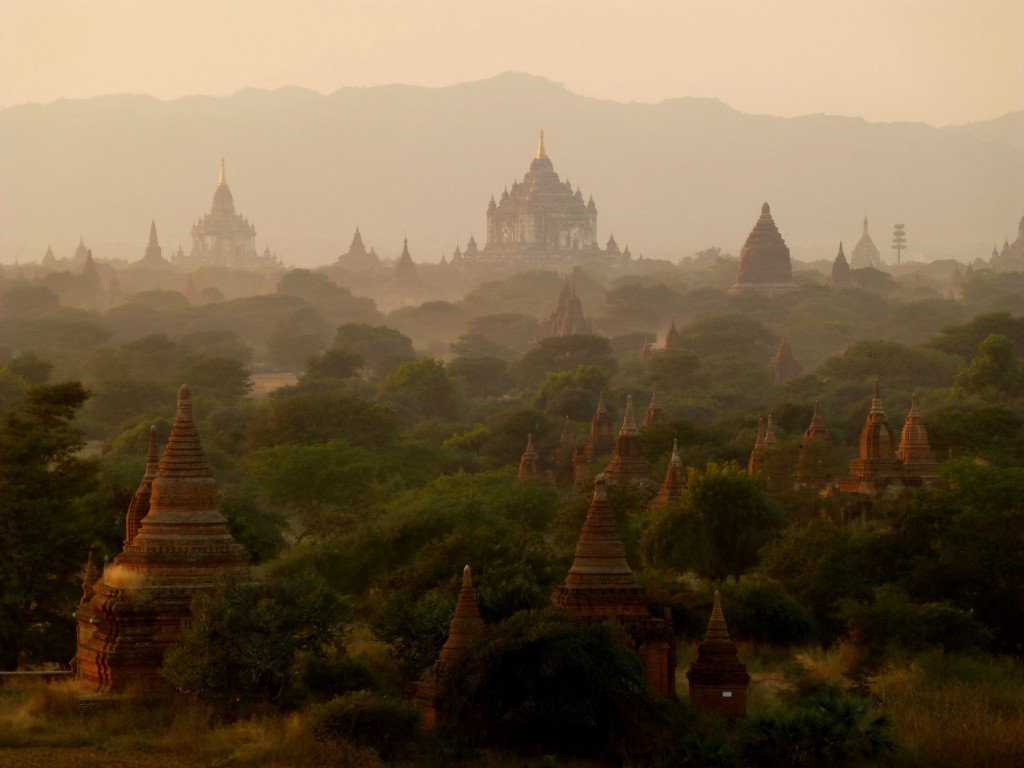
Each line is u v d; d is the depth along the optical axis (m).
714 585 87.12
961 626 78.88
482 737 57.94
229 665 60.53
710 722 59.34
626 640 60.84
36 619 75.88
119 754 55.12
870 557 88.88
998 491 89.75
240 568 64.19
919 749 59.53
